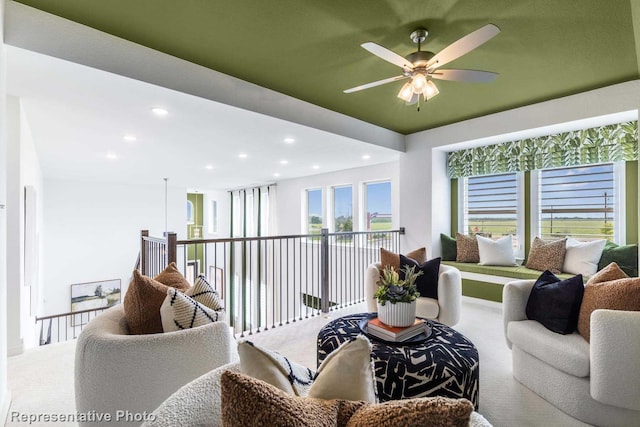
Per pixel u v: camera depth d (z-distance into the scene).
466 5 1.97
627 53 2.54
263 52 2.50
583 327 1.99
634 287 1.81
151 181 7.67
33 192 3.68
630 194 3.51
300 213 7.59
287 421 0.61
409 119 4.21
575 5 1.95
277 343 2.98
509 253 4.19
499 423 1.83
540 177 4.19
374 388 0.85
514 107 3.79
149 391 1.35
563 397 1.92
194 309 1.55
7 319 2.61
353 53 2.52
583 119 3.33
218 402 0.84
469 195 4.87
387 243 5.54
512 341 2.31
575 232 3.90
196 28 2.18
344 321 2.30
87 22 2.10
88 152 4.54
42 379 2.25
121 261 7.74
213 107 2.91
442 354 1.76
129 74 2.32
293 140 4.09
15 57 2.02
